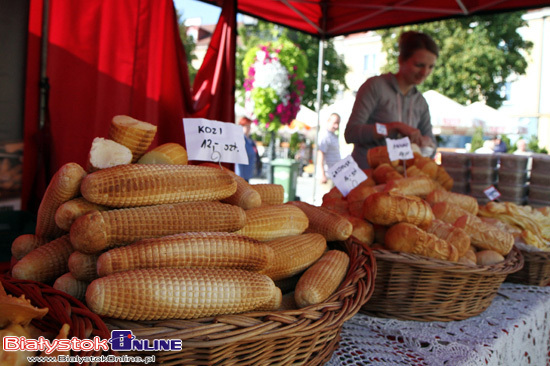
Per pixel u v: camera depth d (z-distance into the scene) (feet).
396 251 4.84
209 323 2.95
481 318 5.07
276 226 4.33
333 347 3.88
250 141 18.90
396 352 4.09
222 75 11.81
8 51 8.39
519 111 40.75
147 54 9.80
